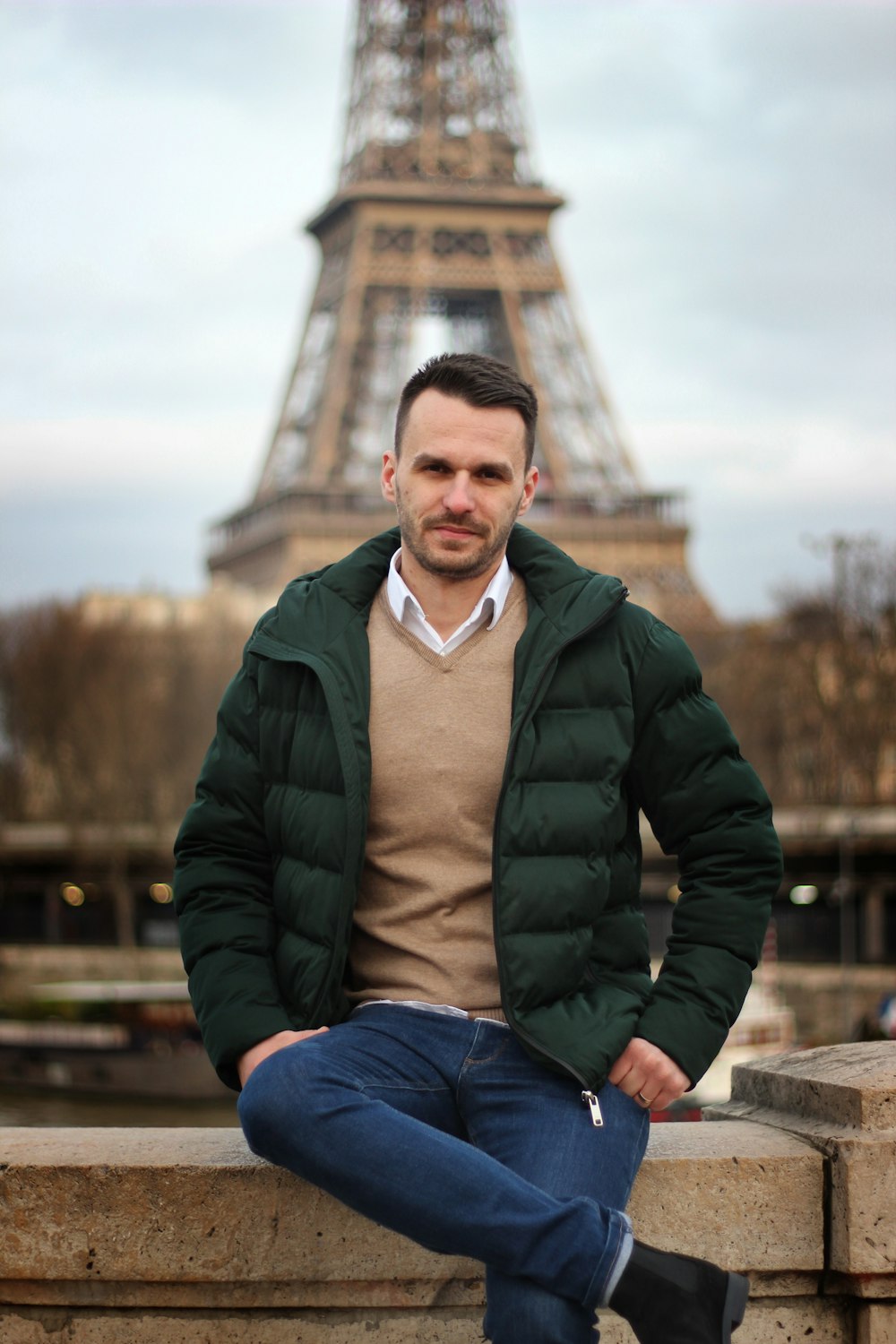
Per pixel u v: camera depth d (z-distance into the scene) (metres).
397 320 123.50
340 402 123.12
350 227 125.88
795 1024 73.12
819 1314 6.51
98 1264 6.24
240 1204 6.25
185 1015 56.72
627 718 6.19
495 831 6.03
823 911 89.31
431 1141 5.47
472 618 6.23
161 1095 53.41
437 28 130.00
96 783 98.00
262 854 6.43
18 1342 6.31
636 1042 6.02
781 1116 7.00
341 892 6.02
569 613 6.18
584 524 122.62
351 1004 6.29
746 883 6.23
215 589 120.81
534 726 6.11
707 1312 5.36
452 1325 6.32
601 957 6.26
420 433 6.18
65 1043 56.22
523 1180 5.48
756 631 96.88
